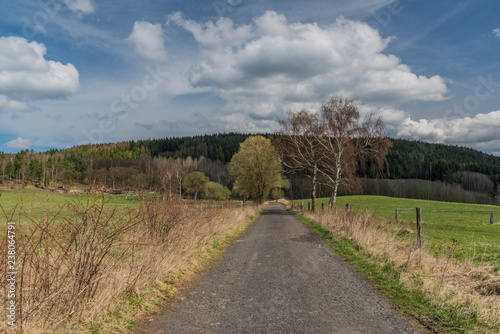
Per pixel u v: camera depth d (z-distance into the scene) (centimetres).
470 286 554
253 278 665
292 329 399
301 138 3023
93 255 418
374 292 568
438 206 4094
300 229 1706
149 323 414
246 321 425
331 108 2697
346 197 6425
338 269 754
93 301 413
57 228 420
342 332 391
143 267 531
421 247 839
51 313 366
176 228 779
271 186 4106
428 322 427
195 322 420
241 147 3906
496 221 2391
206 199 1622
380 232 1067
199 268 745
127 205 554
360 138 2683
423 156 12344
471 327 402
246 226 1839
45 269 377
